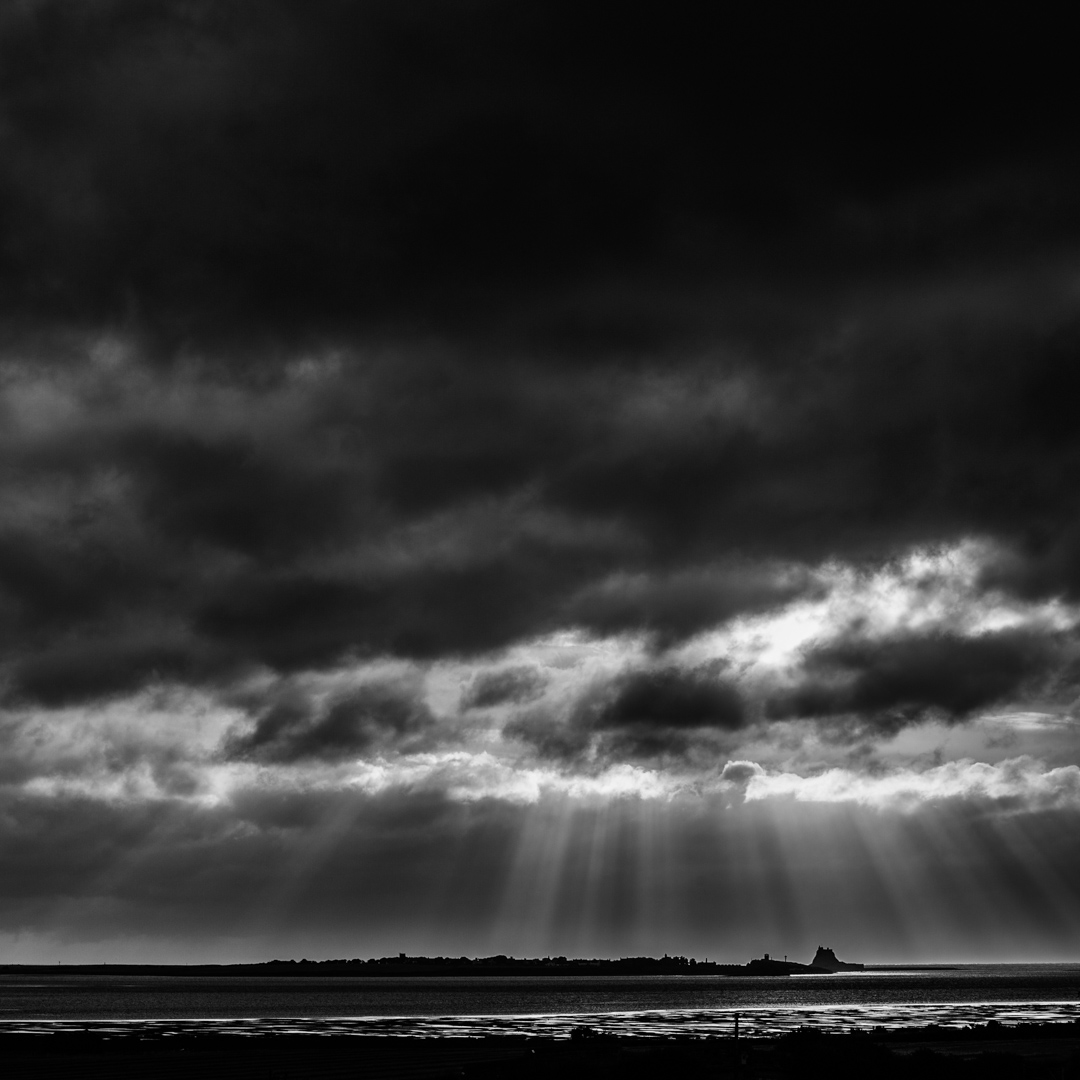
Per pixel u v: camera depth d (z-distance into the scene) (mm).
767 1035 161250
